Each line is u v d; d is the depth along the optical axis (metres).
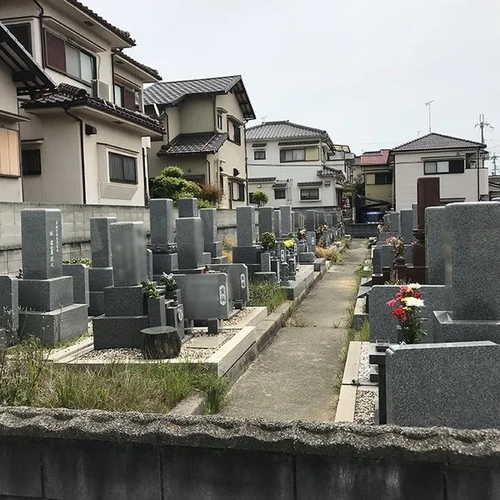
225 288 7.21
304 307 11.56
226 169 26.44
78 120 14.48
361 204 44.75
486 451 2.44
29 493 2.97
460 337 3.59
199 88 25.92
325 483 2.61
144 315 6.48
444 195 35.66
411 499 2.51
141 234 6.71
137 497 2.84
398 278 7.93
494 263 3.62
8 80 12.44
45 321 6.57
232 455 2.72
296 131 40.00
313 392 5.94
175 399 4.82
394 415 3.24
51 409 3.09
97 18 15.50
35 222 6.88
